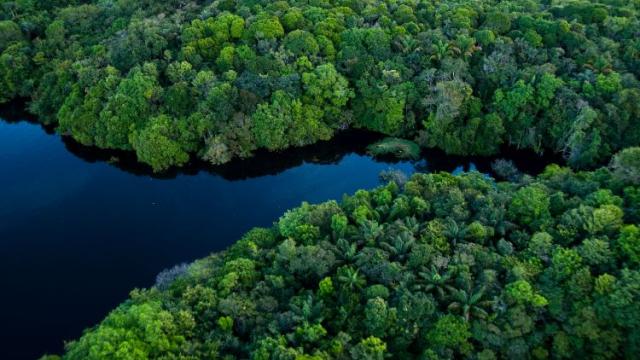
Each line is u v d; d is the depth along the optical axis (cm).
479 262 5456
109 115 8706
